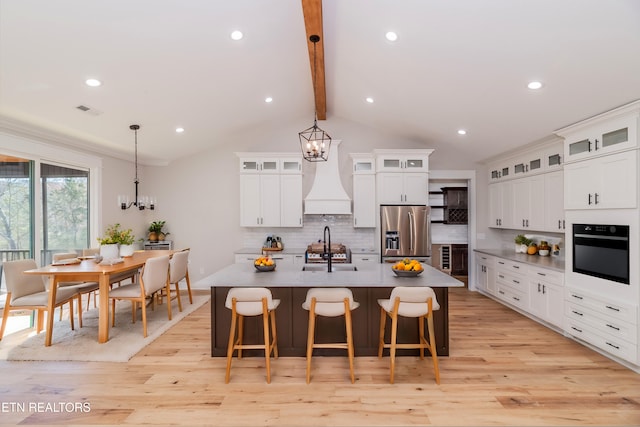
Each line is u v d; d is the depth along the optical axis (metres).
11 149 3.83
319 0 2.58
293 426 2.18
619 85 2.75
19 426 2.16
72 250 4.80
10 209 4.06
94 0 2.36
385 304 2.90
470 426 2.17
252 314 2.75
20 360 3.10
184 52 3.19
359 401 2.46
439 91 3.94
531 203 4.76
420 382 2.73
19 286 3.58
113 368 2.97
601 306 3.14
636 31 2.23
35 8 2.33
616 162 2.99
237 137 6.08
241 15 2.88
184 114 4.55
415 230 5.38
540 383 2.71
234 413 2.32
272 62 3.84
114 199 5.49
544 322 4.14
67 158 4.56
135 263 3.89
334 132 6.12
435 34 2.90
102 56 2.96
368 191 5.82
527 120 3.93
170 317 4.22
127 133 4.68
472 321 4.28
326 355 3.26
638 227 2.79
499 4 2.36
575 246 3.49
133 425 2.19
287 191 5.82
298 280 3.00
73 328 3.89
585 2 2.14
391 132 6.02
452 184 6.44
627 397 2.50
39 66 2.92
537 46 2.66
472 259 6.05
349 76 4.29
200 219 6.25
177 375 2.86
